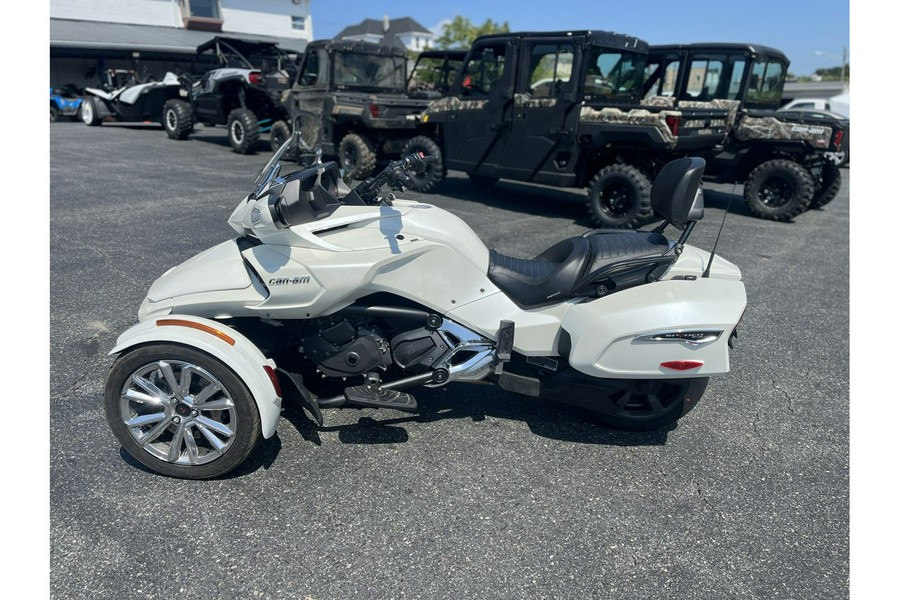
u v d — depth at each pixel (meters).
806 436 3.28
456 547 2.35
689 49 10.12
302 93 10.98
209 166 11.02
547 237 7.16
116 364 2.56
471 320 2.92
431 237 2.85
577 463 2.94
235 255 2.88
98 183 8.96
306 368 3.09
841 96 20.50
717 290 2.84
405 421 3.23
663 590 2.21
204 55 14.53
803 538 2.50
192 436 2.63
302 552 2.29
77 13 24.84
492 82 8.68
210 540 2.33
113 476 2.67
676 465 2.97
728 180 9.94
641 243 3.00
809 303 5.49
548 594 2.16
